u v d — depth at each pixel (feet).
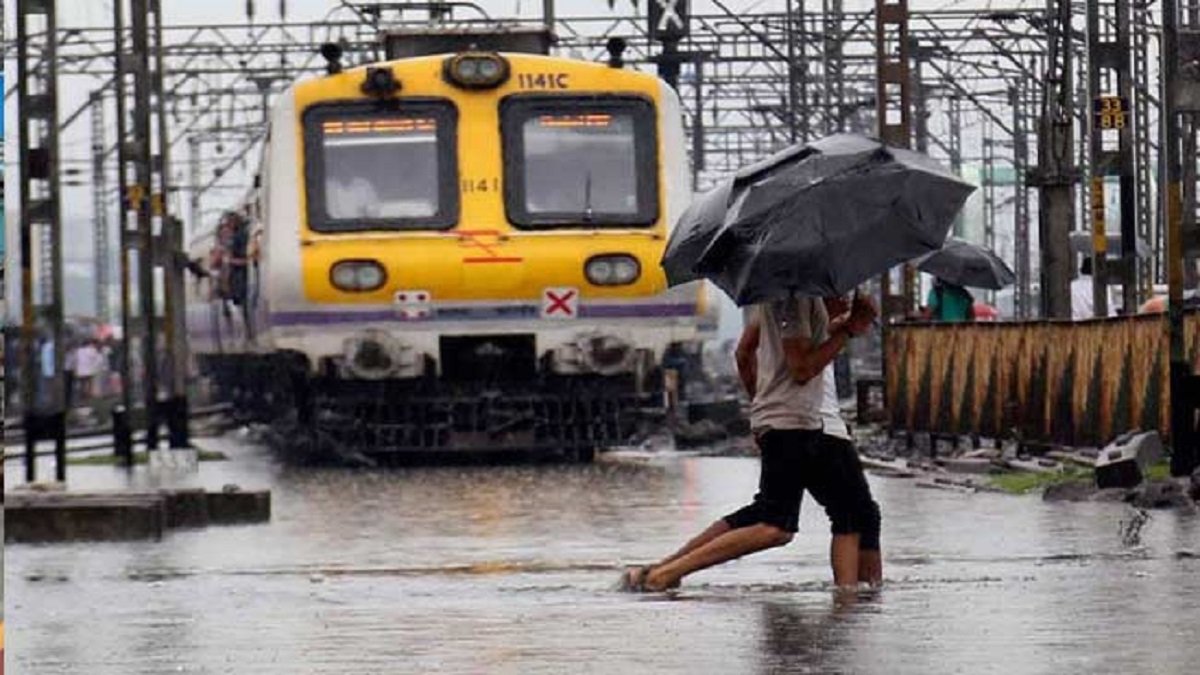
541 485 179.73
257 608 89.81
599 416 216.13
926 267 247.70
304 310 207.41
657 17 400.88
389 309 207.31
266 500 144.97
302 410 227.40
